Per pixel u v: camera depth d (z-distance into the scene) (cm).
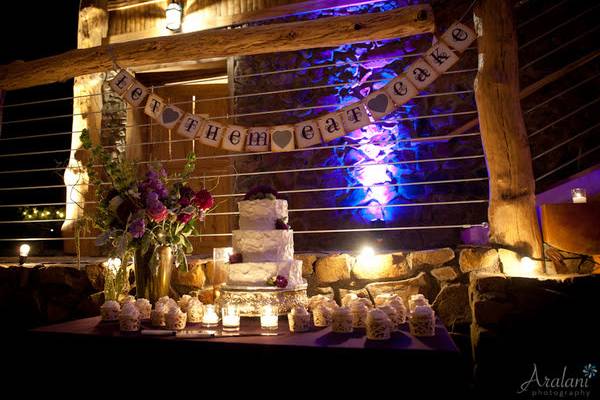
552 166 406
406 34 312
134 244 273
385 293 282
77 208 459
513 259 261
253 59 466
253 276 247
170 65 489
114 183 285
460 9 420
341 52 450
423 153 427
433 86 429
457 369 172
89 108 475
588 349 223
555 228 257
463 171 419
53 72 364
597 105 404
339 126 286
